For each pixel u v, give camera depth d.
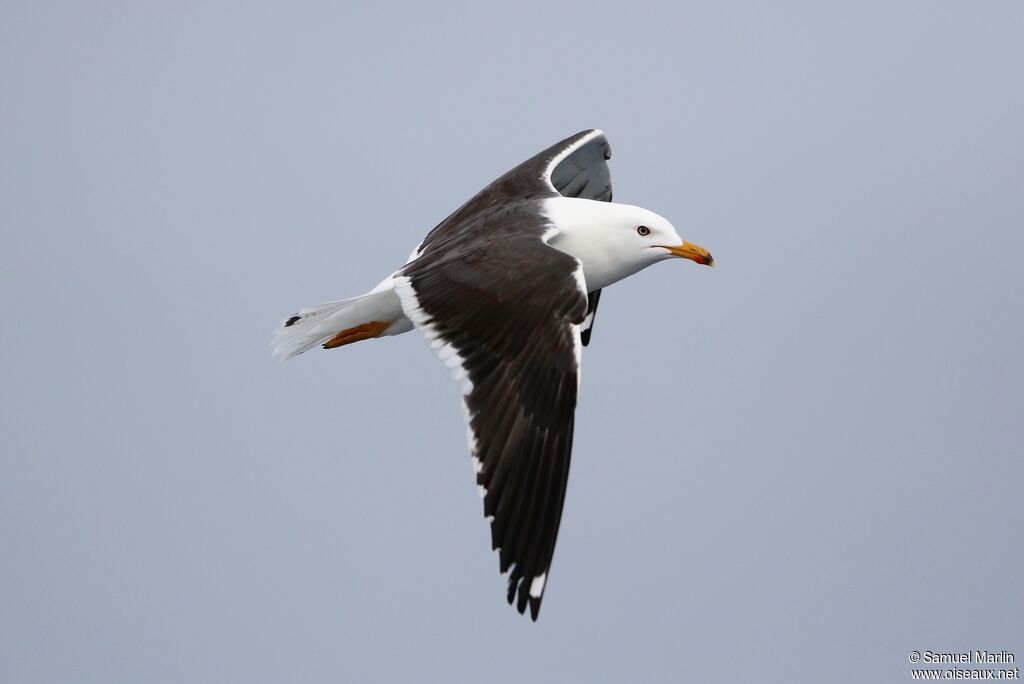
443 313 11.91
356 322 13.54
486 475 11.02
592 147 16.16
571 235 13.73
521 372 11.30
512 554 10.84
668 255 13.87
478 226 13.58
